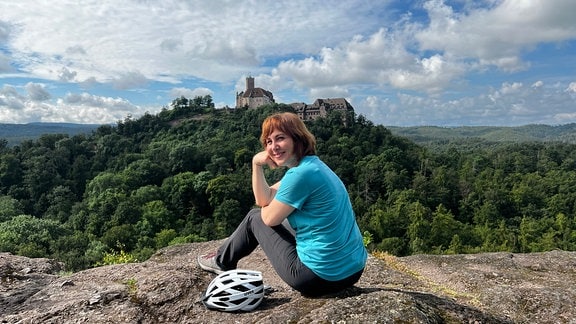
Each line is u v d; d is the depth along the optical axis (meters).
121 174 61.75
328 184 3.14
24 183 62.34
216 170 66.75
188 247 7.02
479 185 65.62
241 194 54.81
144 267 4.69
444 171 71.00
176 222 49.03
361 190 66.00
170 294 3.79
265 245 3.58
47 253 32.41
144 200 52.28
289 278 3.38
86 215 48.25
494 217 56.03
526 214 59.47
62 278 4.51
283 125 3.28
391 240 44.03
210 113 112.62
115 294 3.88
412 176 72.31
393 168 69.81
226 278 3.50
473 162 89.25
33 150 72.31
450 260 6.91
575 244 44.19
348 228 3.27
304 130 3.33
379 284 5.09
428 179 70.06
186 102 119.12
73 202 58.47
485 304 4.76
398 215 49.97
